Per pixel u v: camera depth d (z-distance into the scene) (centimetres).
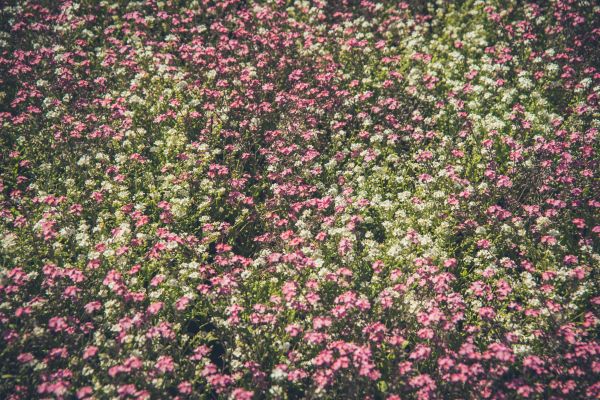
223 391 670
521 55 1241
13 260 796
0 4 1334
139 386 673
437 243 860
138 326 709
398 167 1013
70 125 1022
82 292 768
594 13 1310
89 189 938
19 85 1127
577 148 1000
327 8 1421
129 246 826
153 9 1348
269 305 783
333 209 927
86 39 1289
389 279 800
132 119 1070
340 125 1047
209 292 763
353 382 667
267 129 1091
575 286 777
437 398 653
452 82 1163
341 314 698
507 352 657
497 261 847
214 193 941
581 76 1151
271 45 1223
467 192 888
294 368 686
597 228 823
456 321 732
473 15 1377
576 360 677
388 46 1326
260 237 861
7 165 986
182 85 1109
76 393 662
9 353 699
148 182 951
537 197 927
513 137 1055
